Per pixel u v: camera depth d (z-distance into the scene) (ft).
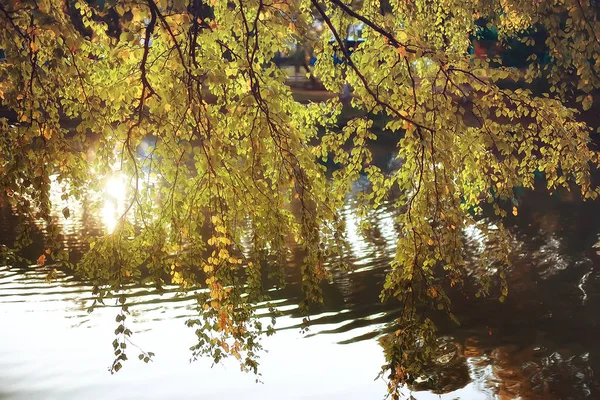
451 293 34.09
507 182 14.92
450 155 13.88
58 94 12.89
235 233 13.65
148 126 12.62
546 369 24.98
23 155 11.55
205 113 12.33
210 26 13.91
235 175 13.03
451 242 14.07
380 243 43.91
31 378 24.62
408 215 14.35
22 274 37.42
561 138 14.83
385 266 38.60
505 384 23.79
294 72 134.21
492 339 28.02
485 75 14.06
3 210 53.31
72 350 27.09
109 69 14.82
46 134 11.78
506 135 14.65
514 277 36.14
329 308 32.09
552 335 28.25
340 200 14.55
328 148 15.48
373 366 25.41
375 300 33.01
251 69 12.51
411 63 14.23
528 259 39.50
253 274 13.92
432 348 14.57
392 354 14.61
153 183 13.15
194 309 31.76
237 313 13.85
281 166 12.92
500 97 14.47
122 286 13.19
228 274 13.56
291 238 45.57
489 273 36.99
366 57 14.30
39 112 11.78
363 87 14.56
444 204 13.93
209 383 24.17
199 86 12.23
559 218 49.42
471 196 15.75
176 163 12.84
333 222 13.47
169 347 27.50
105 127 12.59
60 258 12.31
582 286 34.42
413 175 14.64
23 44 11.96
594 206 53.16
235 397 23.15
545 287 34.42
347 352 26.81
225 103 14.12
